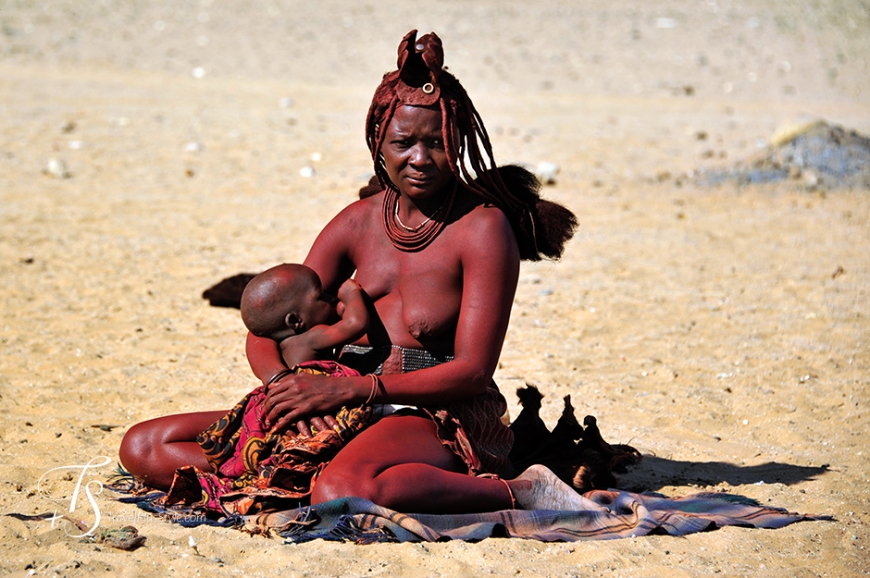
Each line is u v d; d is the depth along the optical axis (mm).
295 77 78000
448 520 13805
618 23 102562
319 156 51312
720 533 14398
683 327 27281
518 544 13633
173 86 70938
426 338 14477
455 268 14438
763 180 48625
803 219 42281
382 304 14766
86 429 18703
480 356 14156
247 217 39875
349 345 14906
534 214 14945
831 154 50500
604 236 38500
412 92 13914
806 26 104562
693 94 81375
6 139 51594
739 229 40375
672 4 110500
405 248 14609
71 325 26031
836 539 14414
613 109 71812
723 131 64062
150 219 38844
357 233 15117
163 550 13289
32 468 16641
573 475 15727
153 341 24969
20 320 26234
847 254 36500
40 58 76688
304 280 14586
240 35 89562
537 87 79750
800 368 23828
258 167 49031
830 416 20766
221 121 59656
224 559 13086
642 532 14219
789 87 85250
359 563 12828
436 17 99938
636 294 30766
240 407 14789
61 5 93312
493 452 14898
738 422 20484
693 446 19031
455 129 13953
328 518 13570
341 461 13758
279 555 13062
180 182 45562
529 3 107438
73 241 35062
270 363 14453
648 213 42781
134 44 83875
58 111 59312
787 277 33031
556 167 49281
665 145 58656
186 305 28453
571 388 22391
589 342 26016
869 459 18344
